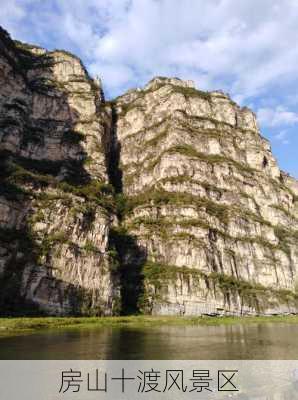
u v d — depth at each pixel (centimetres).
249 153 18388
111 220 13775
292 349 4509
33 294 8525
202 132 17712
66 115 15812
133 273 12444
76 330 6444
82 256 9756
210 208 14588
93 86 17475
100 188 14138
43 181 10319
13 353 3856
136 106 19650
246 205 16225
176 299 11688
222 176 16212
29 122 14638
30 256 8825
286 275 15150
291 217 17850
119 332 6309
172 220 13800
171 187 15025
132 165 17688
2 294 8031
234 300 12500
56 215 9806
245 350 4406
